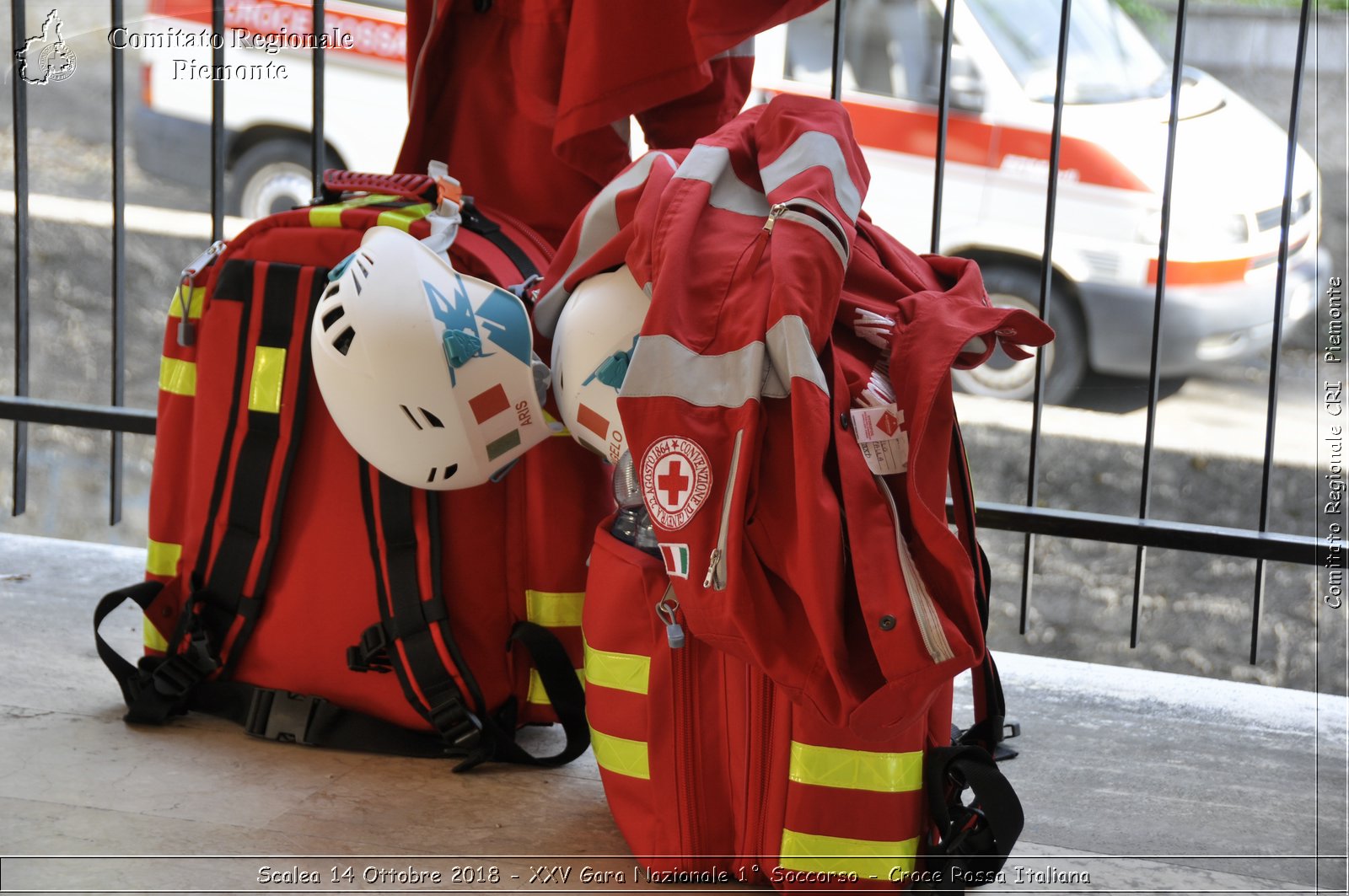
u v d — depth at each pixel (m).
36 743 1.72
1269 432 2.15
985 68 4.35
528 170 1.85
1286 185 2.11
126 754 1.70
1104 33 4.49
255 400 1.69
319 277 1.67
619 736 1.49
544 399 1.63
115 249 2.44
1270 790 1.76
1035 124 4.35
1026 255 4.46
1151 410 2.18
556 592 1.69
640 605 1.46
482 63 1.85
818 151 1.44
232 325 1.71
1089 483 4.57
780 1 1.67
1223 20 6.85
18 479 2.55
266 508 1.70
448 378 1.51
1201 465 4.71
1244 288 4.40
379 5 4.43
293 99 4.66
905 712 1.28
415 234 1.64
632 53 1.67
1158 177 4.36
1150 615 3.91
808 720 1.36
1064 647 3.73
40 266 5.67
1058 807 1.69
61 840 1.47
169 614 1.80
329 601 1.70
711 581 1.30
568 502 1.68
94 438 4.82
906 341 1.37
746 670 1.41
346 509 1.68
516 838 1.54
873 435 1.32
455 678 1.65
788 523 1.31
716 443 1.32
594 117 1.69
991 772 1.36
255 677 1.77
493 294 1.56
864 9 4.39
